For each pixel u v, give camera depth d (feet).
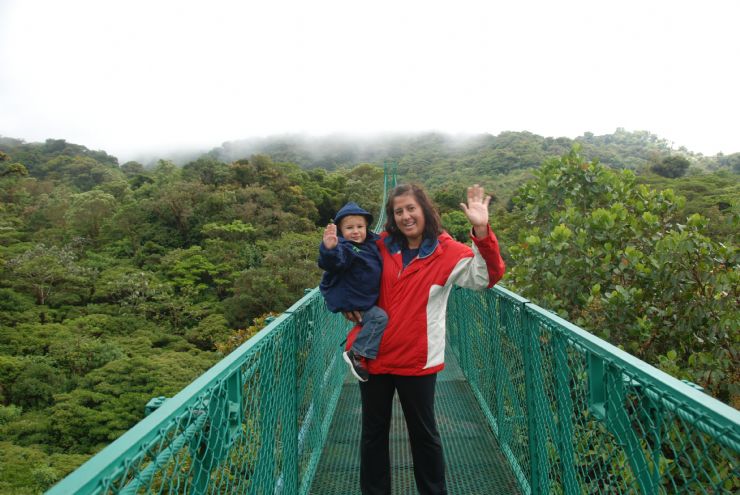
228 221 120.06
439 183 242.78
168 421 2.69
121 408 51.16
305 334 7.52
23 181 162.09
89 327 77.00
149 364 60.08
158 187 151.23
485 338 9.68
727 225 13.19
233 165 145.69
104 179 199.11
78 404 52.16
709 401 2.55
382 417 6.04
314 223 136.56
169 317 86.53
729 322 10.98
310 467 7.66
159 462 2.64
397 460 8.57
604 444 4.12
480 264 5.49
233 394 3.96
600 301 12.99
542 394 5.90
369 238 6.12
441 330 5.78
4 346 67.82
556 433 5.39
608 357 3.76
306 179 167.73
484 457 8.25
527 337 6.41
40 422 49.24
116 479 2.15
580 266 13.76
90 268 98.94
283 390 5.69
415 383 5.72
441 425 9.73
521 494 6.99
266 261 87.61
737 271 11.88
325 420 9.48
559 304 13.47
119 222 124.67
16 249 110.11
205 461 3.44
